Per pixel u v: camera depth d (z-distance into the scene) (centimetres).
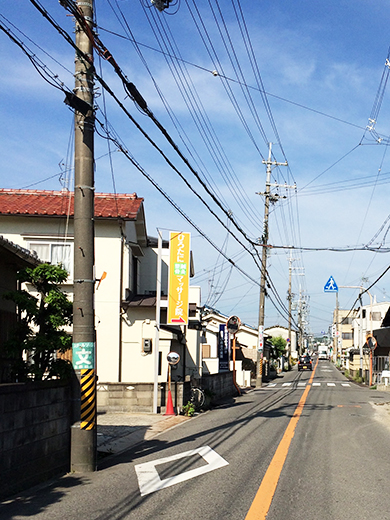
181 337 2184
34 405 767
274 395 2597
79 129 921
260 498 670
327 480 777
